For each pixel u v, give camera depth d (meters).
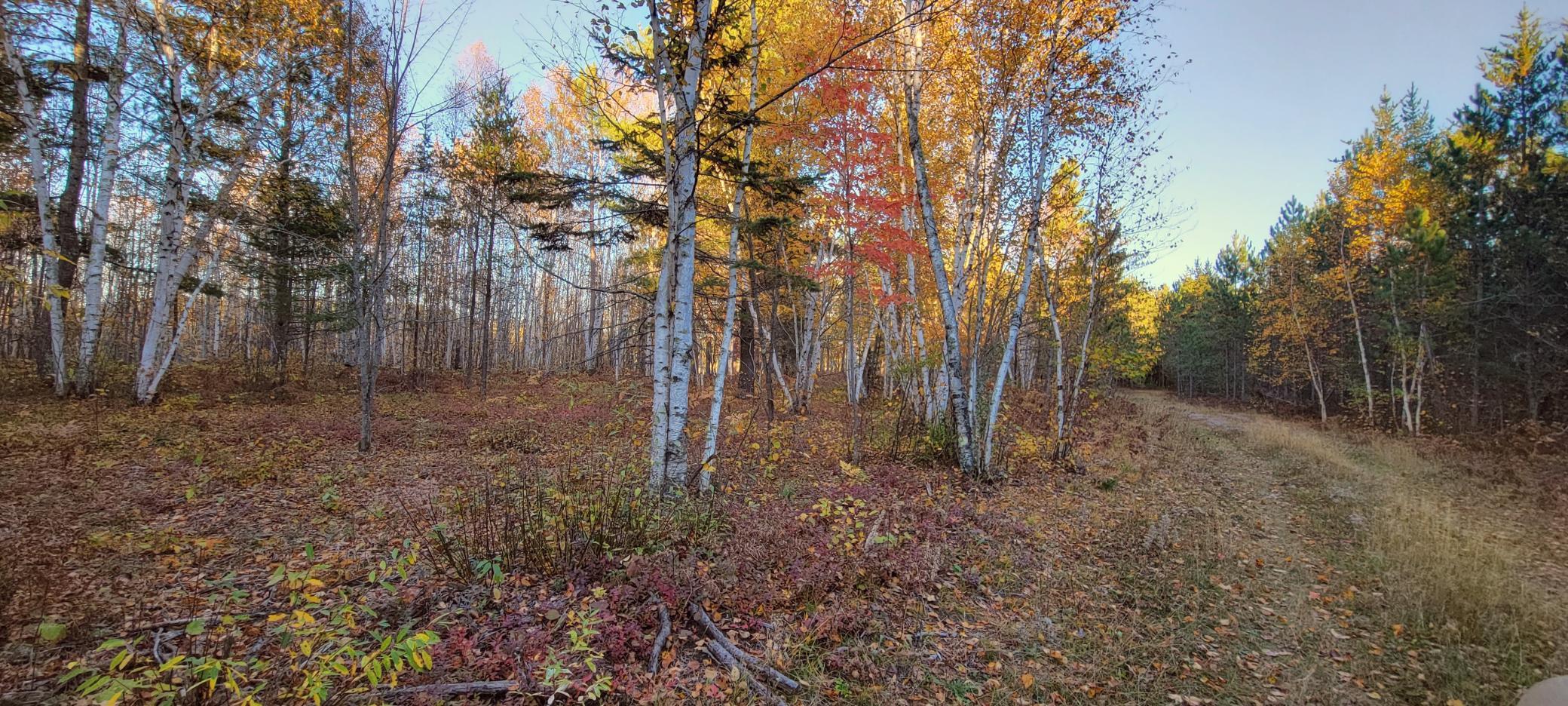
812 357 18.36
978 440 10.16
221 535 5.40
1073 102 9.48
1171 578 5.80
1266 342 32.41
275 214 15.55
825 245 12.52
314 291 19.70
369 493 7.07
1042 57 9.16
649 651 3.70
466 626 3.79
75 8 10.48
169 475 7.22
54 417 10.13
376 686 2.75
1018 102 9.55
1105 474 10.73
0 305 20.33
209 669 2.48
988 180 10.81
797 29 9.71
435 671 3.32
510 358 31.31
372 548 5.17
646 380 21.64
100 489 6.46
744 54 6.89
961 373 10.61
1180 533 7.22
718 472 7.52
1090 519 7.73
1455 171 17.03
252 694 2.47
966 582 5.36
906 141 11.70
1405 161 20.00
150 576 4.36
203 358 25.59
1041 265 11.55
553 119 20.47
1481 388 18.42
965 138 11.76
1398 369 21.83
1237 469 12.69
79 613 3.62
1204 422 23.22
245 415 12.23
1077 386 12.23
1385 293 19.81
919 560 5.47
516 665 3.34
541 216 17.64
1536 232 15.20
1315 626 4.90
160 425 10.02
